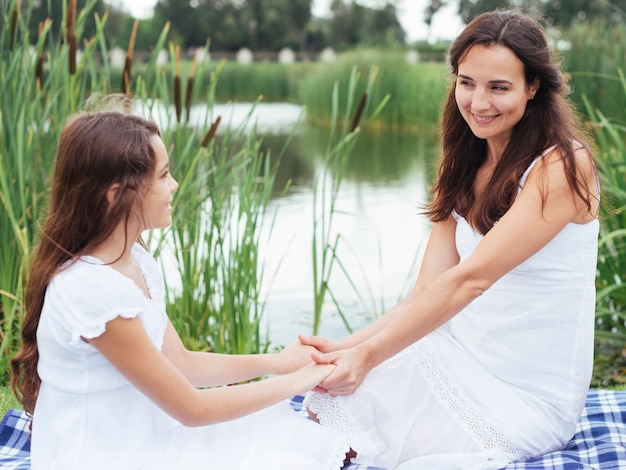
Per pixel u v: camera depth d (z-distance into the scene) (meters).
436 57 25.12
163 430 1.75
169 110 3.41
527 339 1.98
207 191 3.23
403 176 8.15
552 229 1.91
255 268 3.10
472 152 2.12
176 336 1.96
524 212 1.90
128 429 1.68
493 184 1.98
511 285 1.97
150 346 1.64
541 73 1.92
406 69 13.17
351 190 7.28
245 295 3.09
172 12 44.75
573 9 34.03
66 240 1.64
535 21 1.96
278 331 3.65
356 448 1.92
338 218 5.98
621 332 3.55
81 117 1.67
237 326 3.11
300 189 7.29
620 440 2.04
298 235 5.40
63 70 3.30
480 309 2.02
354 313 3.90
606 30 9.16
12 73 3.29
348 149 3.16
